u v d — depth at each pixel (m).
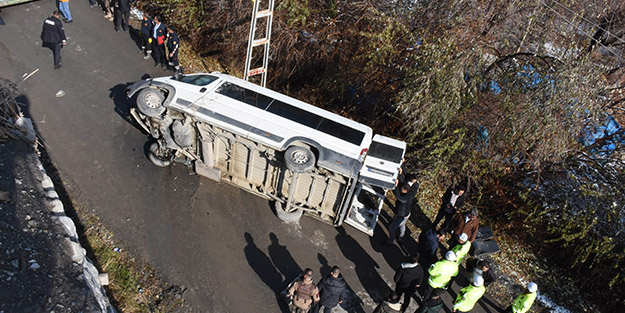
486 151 10.69
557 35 10.72
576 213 10.41
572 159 10.95
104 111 10.77
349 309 8.40
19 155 8.41
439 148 10.48
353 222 9.59
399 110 11.97
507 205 11.44
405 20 11.44
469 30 10.05
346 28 12.12
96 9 13.91
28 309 5.94
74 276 6.69
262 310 8.00
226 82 9.38
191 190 9.62
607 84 10.66
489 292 9.42
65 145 9.80
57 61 11.41
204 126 8.85
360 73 12.13
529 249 10.94
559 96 9.30
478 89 10.70
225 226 9.15
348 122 9.20
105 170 9.55
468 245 8.45
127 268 8.06
